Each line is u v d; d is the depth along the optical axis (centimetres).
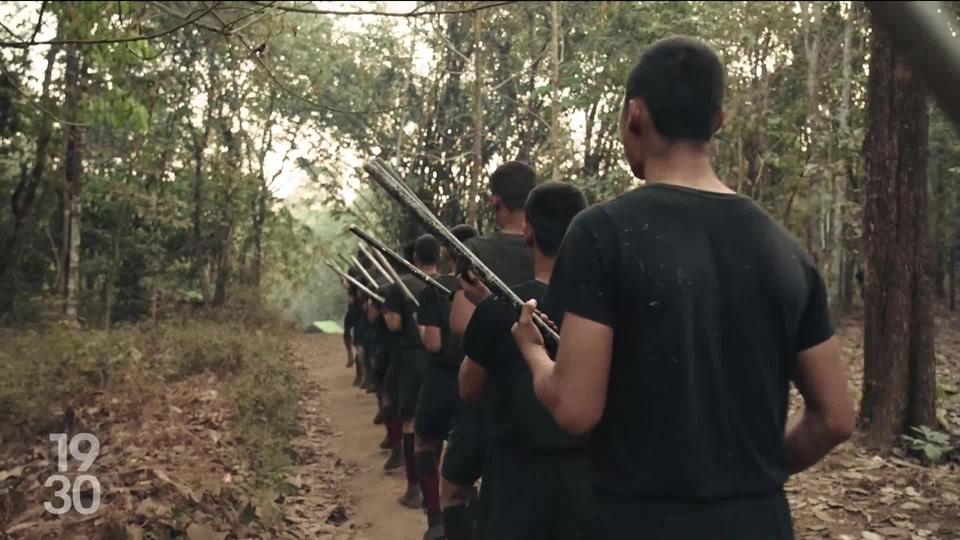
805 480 561
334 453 775
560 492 276
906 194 627
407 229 2116
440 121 2027
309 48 1878
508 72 1798
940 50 71
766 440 169
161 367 1019
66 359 852
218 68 1831
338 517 573
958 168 787
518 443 283
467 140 1920
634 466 168
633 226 168
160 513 452
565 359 169
